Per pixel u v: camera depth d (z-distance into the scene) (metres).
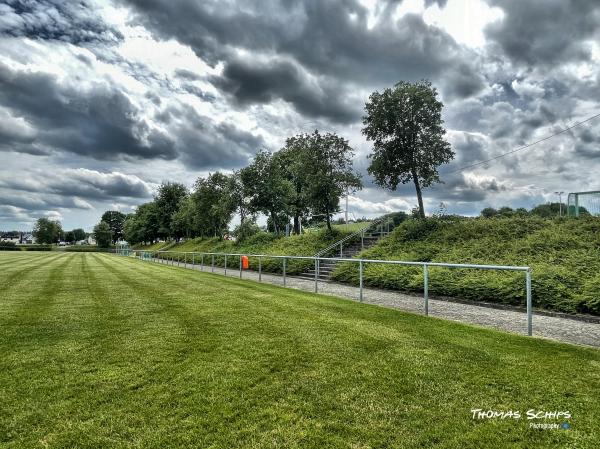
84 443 3.11
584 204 18.62
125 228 113.75
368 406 3.73
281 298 10.87
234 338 6.23
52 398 3.94
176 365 4.90
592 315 8.84
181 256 38.62
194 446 3.04
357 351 5.47
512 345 5.71
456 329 6.82
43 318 7.99
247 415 3.55
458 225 19.56
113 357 5.25
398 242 20.42
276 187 36.66
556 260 12.70
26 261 35.31
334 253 23.41
